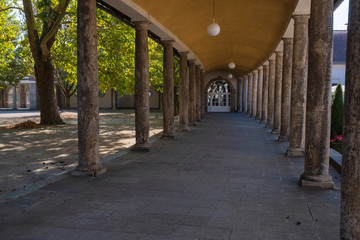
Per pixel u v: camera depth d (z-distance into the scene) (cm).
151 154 891
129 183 585
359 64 256
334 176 640
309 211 440
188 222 400
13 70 2773
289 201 483
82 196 507
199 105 2122
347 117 266
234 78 3516
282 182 594
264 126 1802
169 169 702
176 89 2694
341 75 3027
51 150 1009
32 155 921
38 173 706
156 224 394
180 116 1515
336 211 440
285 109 1143
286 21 995
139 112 938
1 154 938
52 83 1916
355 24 257
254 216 421
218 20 1239
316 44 554
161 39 1177
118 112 3544
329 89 557
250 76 2830
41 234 365
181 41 1333
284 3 880
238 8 1084
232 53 2061
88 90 630
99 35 1720
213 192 529
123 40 1725
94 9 629
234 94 3531
